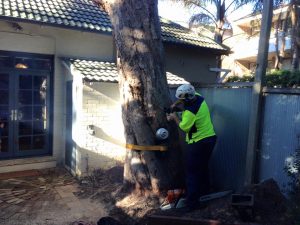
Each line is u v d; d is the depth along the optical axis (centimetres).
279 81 827
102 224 468
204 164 520
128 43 532
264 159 499
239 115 539
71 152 809
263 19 495
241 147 536
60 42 859
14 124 834
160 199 529
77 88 775
